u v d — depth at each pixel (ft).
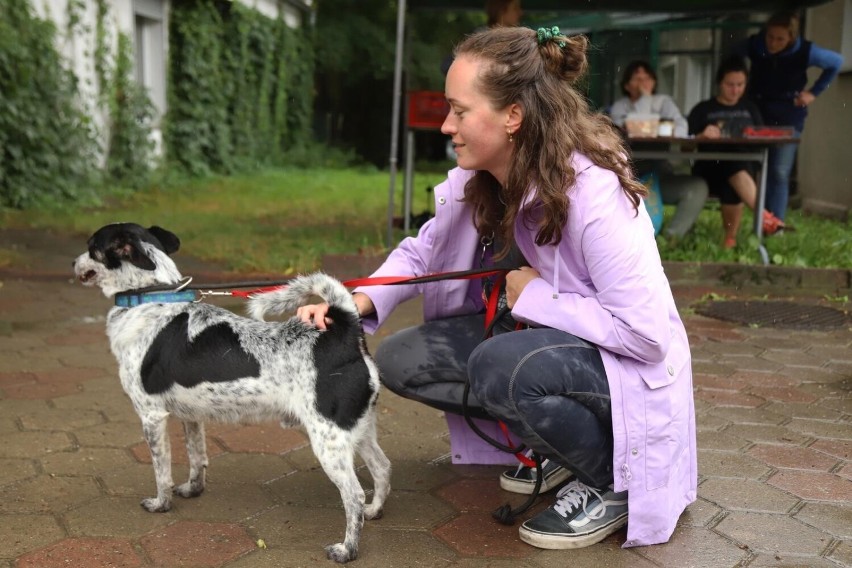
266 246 27.43
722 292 23.00
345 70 72.38
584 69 9.20
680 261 24.44
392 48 72.84
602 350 9.21
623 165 9.10
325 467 9.21
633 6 32.27
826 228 29.81
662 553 9.57
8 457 12.12
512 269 10.41
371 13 75.72
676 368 9.46
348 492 9.26
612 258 8.88
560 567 9.30
